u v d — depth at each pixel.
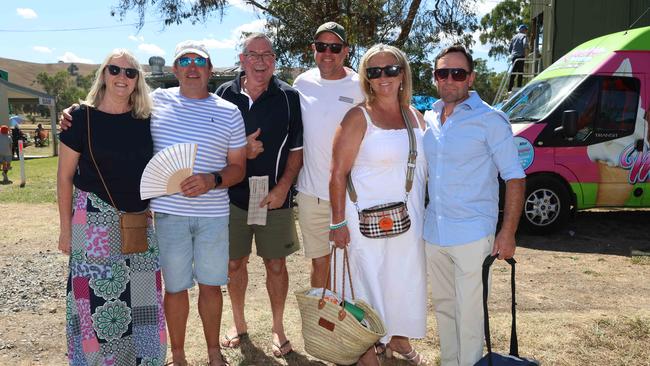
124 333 3.27
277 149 3.97
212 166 3.46
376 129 3.43
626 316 4.74
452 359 3.54
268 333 4.43
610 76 7.55
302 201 4.19
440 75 3.17
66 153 3.15
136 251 3.22
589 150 7.52
